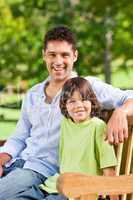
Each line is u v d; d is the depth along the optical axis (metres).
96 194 3.24
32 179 3.83
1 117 13.44
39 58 16.69
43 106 3.99
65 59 4.00
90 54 16.91
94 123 3.67
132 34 17.08
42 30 16.92
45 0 17.22
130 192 3.33
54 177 3.75
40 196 3.74
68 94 3.69
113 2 16.84
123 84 20.38
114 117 3.58
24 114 4.18
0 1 17.67
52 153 3.92
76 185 3.17
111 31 16.95
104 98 3.89
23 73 16.98
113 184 3.28
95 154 3.65
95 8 17.02
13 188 3.77
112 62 18.97
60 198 3.62
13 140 4.21
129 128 3.70
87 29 16.75
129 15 17.00
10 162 4.12
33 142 4.00
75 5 17.16
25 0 17.48
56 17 16.97
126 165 3.71
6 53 16.95
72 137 3.71
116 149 3.75
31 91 4.14
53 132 3.92
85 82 3.72
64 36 4.01
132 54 17.30
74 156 3.68
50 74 4.05
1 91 17.55
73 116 3.69
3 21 17.22
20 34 17.00
